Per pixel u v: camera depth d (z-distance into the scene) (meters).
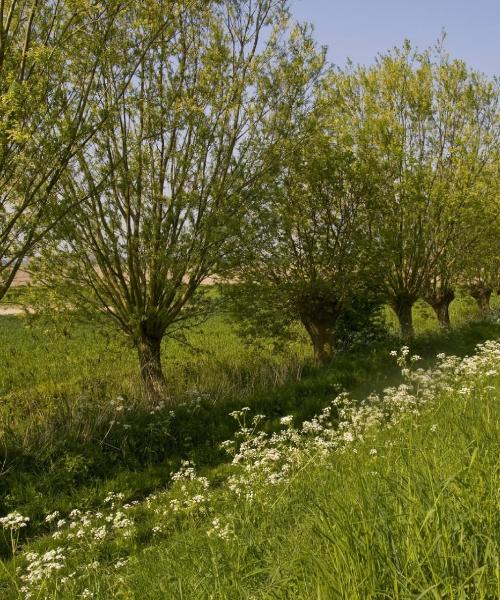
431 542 2.33
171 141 11.61
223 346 18.50
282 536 3.66
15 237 9.24
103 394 12.08
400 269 16.61
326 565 2.46
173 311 12.37
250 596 2.70
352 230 14.78
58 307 11.71
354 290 15.27
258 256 13.39
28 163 8.54
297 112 12.69
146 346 12.33
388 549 2.42
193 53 11.94
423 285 17.48
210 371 13.88
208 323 23.77
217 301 12.89
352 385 12.91
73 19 8.62
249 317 14.29
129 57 10.22
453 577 2.12
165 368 14.68
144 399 11.88
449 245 17.59
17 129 7.72
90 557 5.70
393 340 16.02
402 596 2.12
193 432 10.57
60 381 14.10
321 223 14.78
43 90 8.46
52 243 10.82
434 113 16.56
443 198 16.11
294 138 12.88
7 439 9.81
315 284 14.46
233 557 3.57
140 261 11.59
